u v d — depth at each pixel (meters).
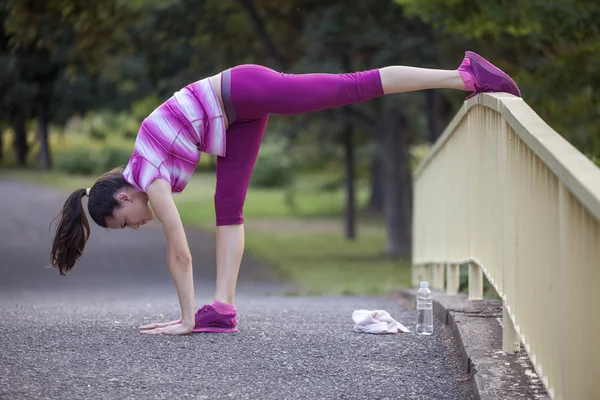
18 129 46.16
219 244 4.98
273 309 7.19
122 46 20.83
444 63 17.12
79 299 10.75
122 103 33.53
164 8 20.55
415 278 11.92
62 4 14.30
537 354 3.42
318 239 28.41
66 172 42.03
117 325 5.03
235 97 4.67
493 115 4.63
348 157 28.08
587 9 9.33
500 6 9.65
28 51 33.59
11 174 40.66
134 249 21.45
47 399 3.48
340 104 4.73
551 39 10.08
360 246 26.56
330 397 3.69
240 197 4.95
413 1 10.62
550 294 3.14
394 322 5.25
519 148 3.79
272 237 28.55
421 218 10.66
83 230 4.79
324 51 18.45
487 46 11.87
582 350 2.78
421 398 3.71
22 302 7.99
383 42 17.91
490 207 4.77
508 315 4.07
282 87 4.66
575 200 2.78
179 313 5.93
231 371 4.03
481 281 5.99
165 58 22.11
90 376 3.83
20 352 4.20
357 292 13.76
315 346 4.63
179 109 4.69
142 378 3.84
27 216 26.16
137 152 4.70
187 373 3.96
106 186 4.73
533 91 10.13
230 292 4.95
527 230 3.60
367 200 46.03
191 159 4.75
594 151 10.27
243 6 19.72
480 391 3.48
